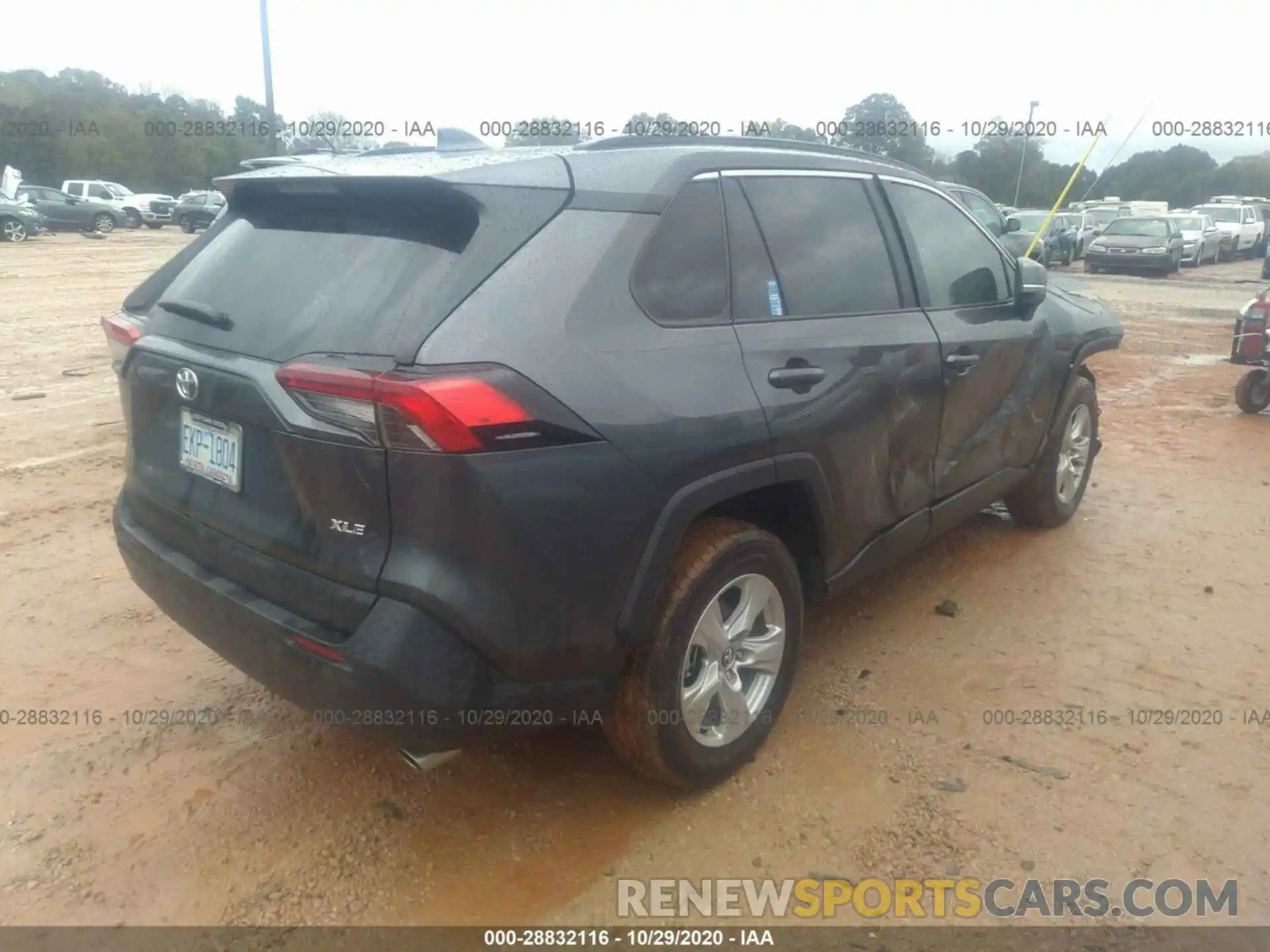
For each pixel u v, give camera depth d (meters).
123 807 3.07
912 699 3.68
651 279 2.80
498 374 2.37
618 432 2.57
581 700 2.70
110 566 4.84
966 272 4.21
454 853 2.89
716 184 3.09
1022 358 4.46
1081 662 3.95
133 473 3.22
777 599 3.21
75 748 3.35
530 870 2.83
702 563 2.87
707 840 2.94
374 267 2.62
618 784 3.19
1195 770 3.24
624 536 2.61
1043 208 23.11
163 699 3.66
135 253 24.83
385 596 2.40
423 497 2.33
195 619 2.87
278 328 2.66
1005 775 3.23
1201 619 4.32
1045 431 4.89
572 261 2.62
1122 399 8.89
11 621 4.24
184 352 2.84
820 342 3.23
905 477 3.72
